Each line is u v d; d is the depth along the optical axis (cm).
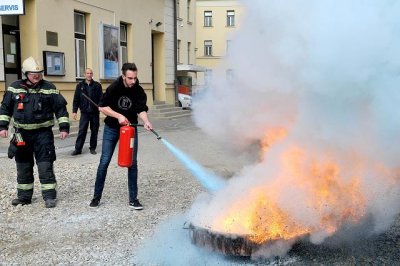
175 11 2286
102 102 541
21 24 1253
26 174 570
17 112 549
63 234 462
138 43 1903
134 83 532
